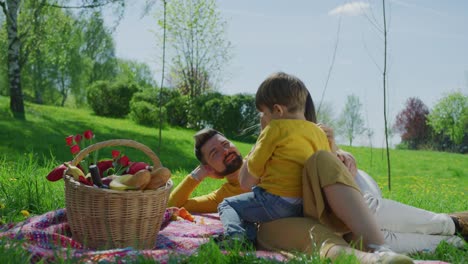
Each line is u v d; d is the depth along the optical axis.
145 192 2.86
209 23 23.80
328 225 2.88
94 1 15.62
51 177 3.11
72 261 2.32
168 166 13.20
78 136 3.41
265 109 3.14
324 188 2.78
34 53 19.28
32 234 2.85
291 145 2.96
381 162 18.14
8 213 3.86
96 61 34.38
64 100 33.41
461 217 3.29
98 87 23.47
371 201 3.19
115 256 2.39
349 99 25.12
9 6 16.41
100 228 2.83
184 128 22.42
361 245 2.52
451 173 16.45
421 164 18.25
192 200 4.18
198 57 24.11
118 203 2.80
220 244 2.90
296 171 2.96
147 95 23.00
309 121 3.15
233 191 4.12
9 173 5.62
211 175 4.06
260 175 3.06
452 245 3.05
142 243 2.91
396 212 3.16
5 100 20.64
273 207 2.99
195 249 2.62
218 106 21.30
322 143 3.09
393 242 3.13
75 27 19.83
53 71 30.89
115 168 3.27
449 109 28.06
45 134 14.91
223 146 3.91
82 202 2.83
